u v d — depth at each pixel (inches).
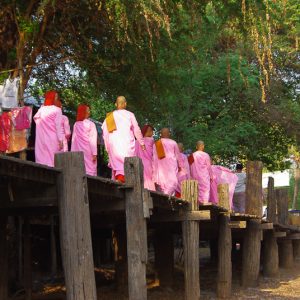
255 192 506.9
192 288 347.6
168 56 507.5
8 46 438.0
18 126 354.6
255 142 767.7
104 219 370.9
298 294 437.1
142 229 262.8
